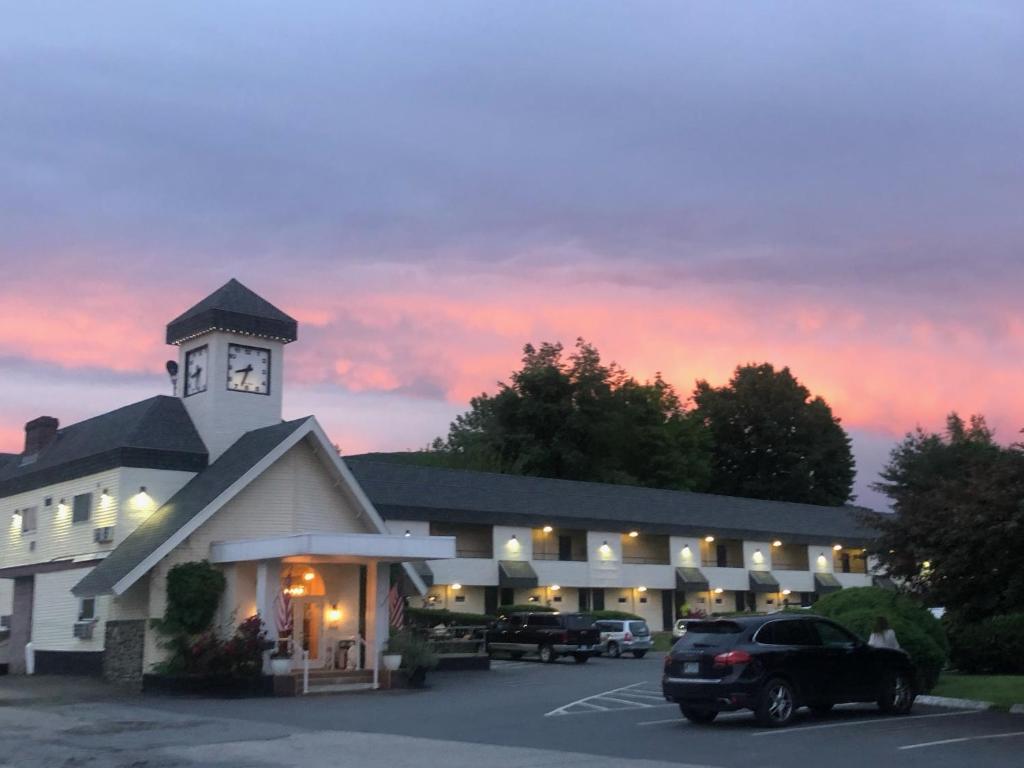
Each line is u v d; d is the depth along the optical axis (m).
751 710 19.58
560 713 22.70
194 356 37.81
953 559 21.17
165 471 35.06
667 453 92.12
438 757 16.02
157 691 29.25
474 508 53.12
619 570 58.34
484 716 22.34
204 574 30.69
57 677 33.91
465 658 36.78
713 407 101.31
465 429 101.50
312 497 34.12
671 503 64.69
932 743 17.17
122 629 32.03
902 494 23.95
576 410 89.94
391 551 29.45
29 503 39.78
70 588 35.50
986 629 29.94
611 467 91.12
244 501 32.72
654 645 53.22
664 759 15.66
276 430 34.19
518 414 89.94
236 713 23.61
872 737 18.05
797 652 19.94
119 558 31.92
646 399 93.88
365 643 31.06
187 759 15.99
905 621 25.28
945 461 67.31
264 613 29.47
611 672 36.19
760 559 65.38
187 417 37.19
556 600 57.09
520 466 86.88
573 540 59.19
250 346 37.50
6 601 40.25
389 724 21.00
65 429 43.03
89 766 15.24
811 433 99.81
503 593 55.06
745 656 19.38
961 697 23.70
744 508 68.44
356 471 52.28
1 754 16.62
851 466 101.12
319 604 31.83
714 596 64.38
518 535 54.56
